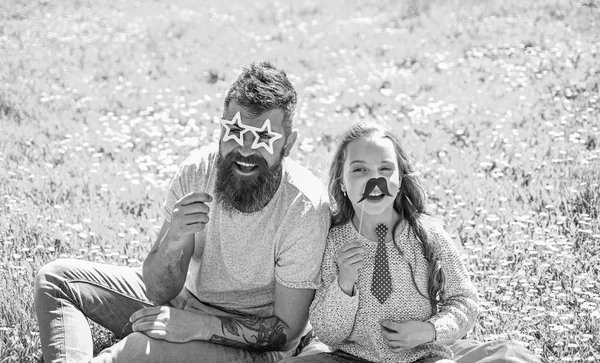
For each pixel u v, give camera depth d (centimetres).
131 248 512
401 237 356
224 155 342
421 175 633
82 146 723
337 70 972
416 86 878
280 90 342
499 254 496
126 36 1216
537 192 589
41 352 386
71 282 366
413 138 718
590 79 840
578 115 745
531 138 698
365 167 350
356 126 365
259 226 352
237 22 1305
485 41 1031
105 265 385
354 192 349
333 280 347
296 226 349
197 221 341
